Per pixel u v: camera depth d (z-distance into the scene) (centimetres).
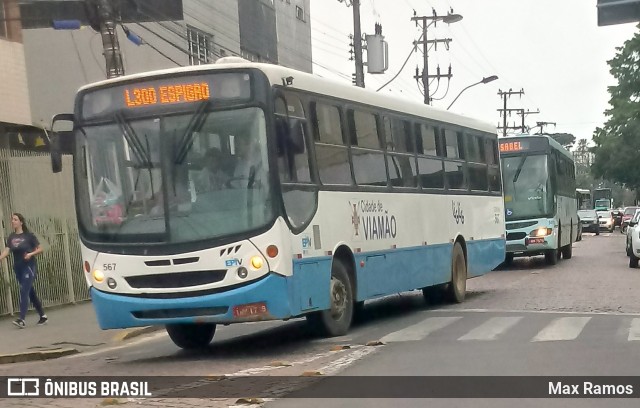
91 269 1096
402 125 1505
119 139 1098
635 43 6538
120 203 1087
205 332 1274
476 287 2073
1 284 1709
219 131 1069
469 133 1848
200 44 2939
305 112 1168
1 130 1864
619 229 7062
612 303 1588
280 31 3788
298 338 1266
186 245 1050
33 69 2336
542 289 1925
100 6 1653
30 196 1852
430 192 1597
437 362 992
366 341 1195
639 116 6494
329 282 1192
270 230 1047
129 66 2512
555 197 2731
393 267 1416
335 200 1224
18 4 1897
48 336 1448
